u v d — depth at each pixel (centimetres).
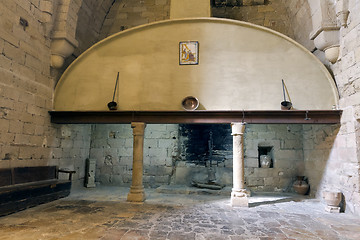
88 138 835
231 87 583
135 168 587
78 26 746
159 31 623
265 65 586
